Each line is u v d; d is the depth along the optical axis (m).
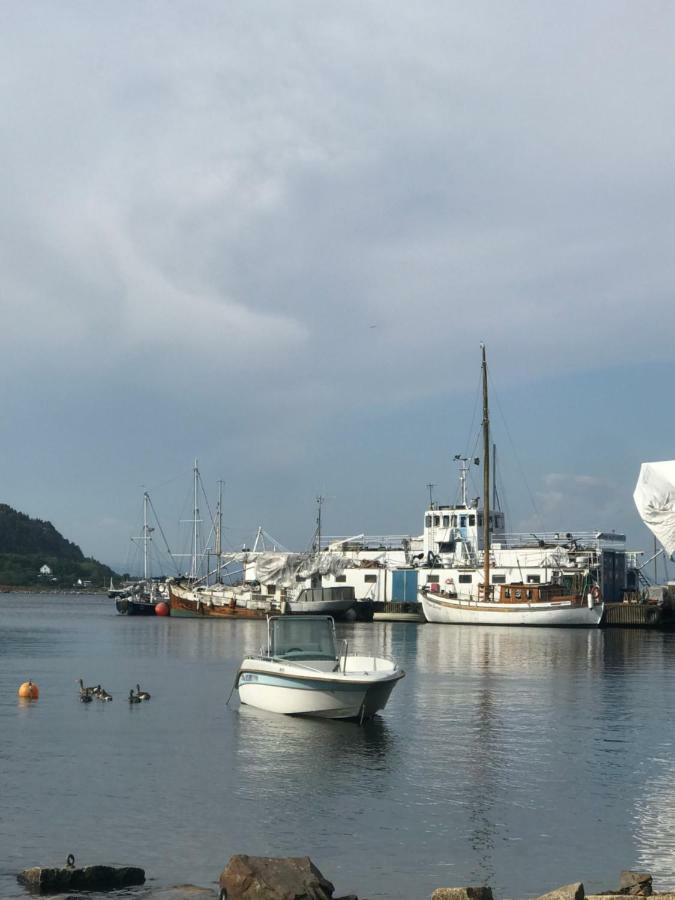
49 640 86.44
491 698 45.16
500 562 121.19
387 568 127.38
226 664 62.25
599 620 103.75
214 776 29.09
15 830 23.86
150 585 182.88
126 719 38.78
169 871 21.14
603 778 29.25
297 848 22.72
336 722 37.75
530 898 19.86
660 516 110.06
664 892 19.91
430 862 21.91
